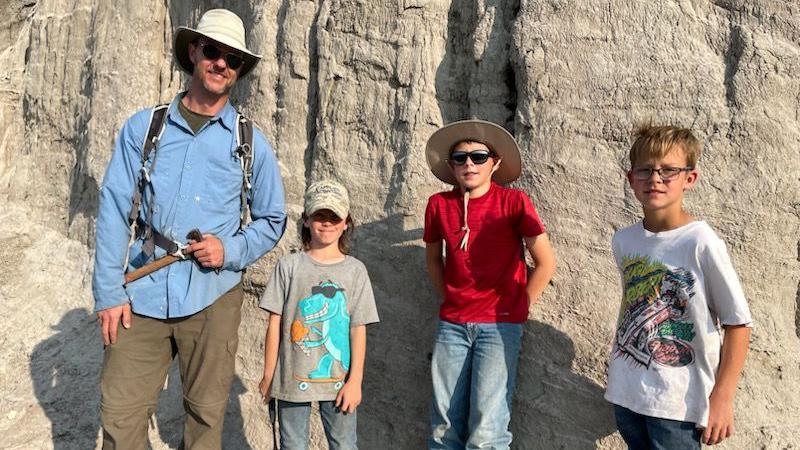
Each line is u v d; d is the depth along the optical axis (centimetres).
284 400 290
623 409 262
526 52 329
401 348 360
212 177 264
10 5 597
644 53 310
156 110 262
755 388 293
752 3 296
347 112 376
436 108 360
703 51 303
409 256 357
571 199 323
